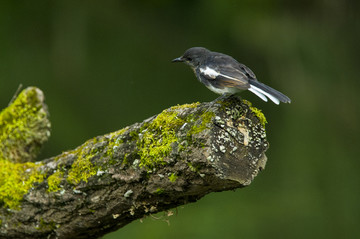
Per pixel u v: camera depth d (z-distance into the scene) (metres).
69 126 14.59
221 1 14.84
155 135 4.70
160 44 15.98
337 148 14.17
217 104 4.61
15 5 15.55
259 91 5.59
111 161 5.03
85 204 5.37
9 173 5.91
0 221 5.92
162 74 15.80
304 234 11.99
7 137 6.95
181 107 4.80
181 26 15.86
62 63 15.23
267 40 14.83
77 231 5.72
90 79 15.38
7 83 14.88
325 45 15.15
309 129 14.64
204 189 4.71
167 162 4.56
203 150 4.38
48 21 15.53
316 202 12.86
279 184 13.62
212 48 15.41
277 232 11.80
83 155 5.33
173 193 4.82
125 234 11.30
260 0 14.89
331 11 15.27
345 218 12.44
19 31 15.43
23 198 5.73
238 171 4.53
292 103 15.07
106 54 15.69
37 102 7.09
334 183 13.46
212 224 11.62
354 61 15.44
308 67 15.12
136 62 15.78
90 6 15.84
